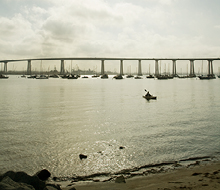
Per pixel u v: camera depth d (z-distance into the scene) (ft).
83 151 37.68
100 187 25.70
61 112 76.69
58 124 57.98
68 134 48.08
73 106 91.20
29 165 32.04
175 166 31.65
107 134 48.11
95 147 39.68
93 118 66.13
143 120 63.00
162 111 78.95
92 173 29.73
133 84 305.94
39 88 212.84
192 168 30.83
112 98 123.54
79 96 134.41
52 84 298.97
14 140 43.60
